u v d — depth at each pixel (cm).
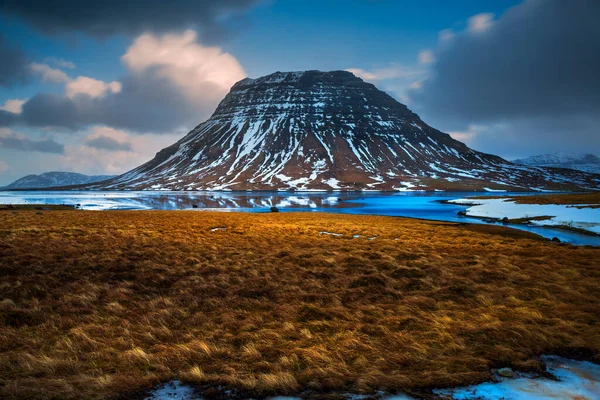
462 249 2750
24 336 1094
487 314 1248
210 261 2192
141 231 3575
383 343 1030
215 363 898
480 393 743
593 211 6109
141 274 1842
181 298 1514
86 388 751
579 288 1572
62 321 1225
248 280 1764
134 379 792
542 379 809
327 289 1648
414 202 12875
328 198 16288
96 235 3117
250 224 4731
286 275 1872
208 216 6172
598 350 943
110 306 1385
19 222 4406
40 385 754
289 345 1018
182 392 760
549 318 1190
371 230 4134
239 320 1262
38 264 1958
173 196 18250
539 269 1991
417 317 1262
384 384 769
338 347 988
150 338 1077
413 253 2462
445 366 859
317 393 751
